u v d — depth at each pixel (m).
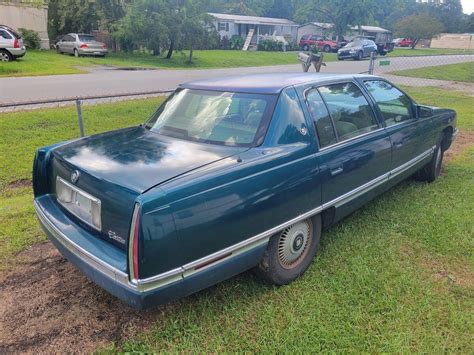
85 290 3.15
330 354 2.53
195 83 3.82
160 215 2.27
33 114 8.87
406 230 4.07
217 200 2.51
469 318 2.82
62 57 24.62
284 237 3.10
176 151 2.92
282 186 2.90
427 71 21.95
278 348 2.57
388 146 4.08
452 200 4.81
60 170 3.00
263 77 3.71
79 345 2.62
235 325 2.78
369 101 4.06
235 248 2.66
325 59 32.94
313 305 2.96
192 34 26.36
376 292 3.09
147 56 28.08
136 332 2.73
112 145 3.12
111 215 2.46
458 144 7.68
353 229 4.10
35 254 3.64
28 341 2.65
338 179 3.43
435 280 3.25
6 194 5.27
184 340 2.65
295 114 3.20
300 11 49.12
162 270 2.31
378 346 2.59
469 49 54.06
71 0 29.28
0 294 3.09
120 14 28.73
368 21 45.16
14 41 20.17
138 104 10.40
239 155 2.84
